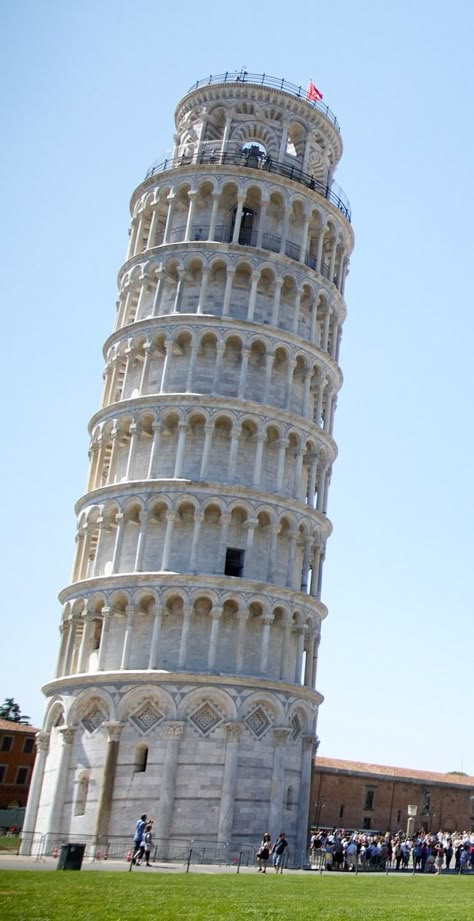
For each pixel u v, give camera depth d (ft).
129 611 195.21
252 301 220.23
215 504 202.49
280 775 187.62
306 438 218.38
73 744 192.95
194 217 230.89
